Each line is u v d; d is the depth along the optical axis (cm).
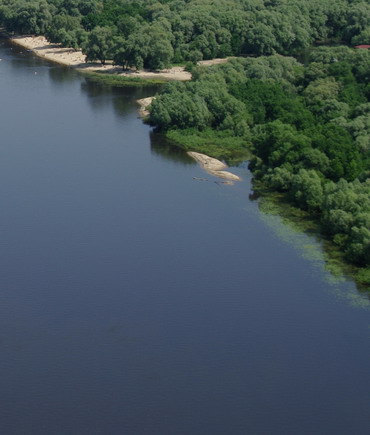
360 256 16512
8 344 14112
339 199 17962
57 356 13812
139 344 14175
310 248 17350
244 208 19350
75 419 12350
